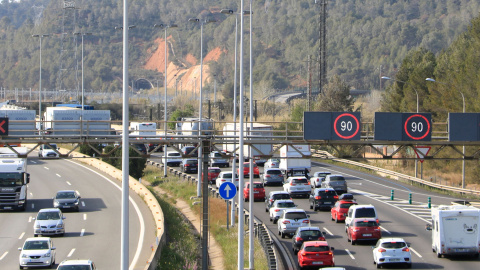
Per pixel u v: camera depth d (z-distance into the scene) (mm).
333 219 155750
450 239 113188
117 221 156750
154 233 142125
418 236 134875
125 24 74562
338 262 110875
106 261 115188
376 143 116875
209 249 138125
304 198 197250
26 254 108438
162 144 107562
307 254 104312
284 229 135500
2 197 168500
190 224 164500
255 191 187500
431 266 107438
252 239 111688
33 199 191375
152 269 101812
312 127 114438
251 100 151625
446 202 185625
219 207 172625
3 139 109188
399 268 105875
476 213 113375
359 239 125688
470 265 108125
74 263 93562
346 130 115125
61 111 158375
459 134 117000
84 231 145375
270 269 99688
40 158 106062
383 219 156500
